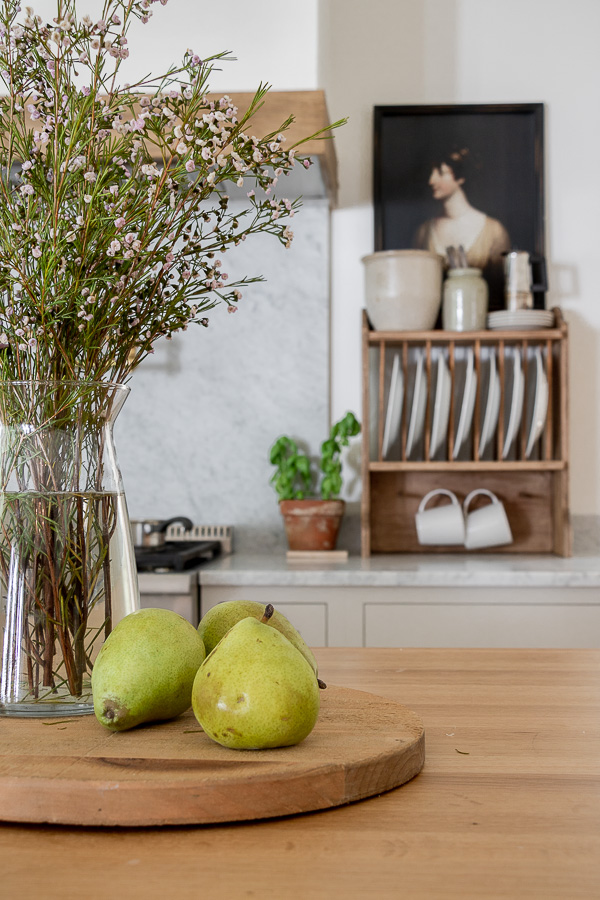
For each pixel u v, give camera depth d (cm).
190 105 67
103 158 69
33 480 65
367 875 41
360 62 265
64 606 65
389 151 262
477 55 264
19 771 51
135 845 46
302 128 206
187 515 260
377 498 260
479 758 61
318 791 51
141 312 71
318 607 205
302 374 258
